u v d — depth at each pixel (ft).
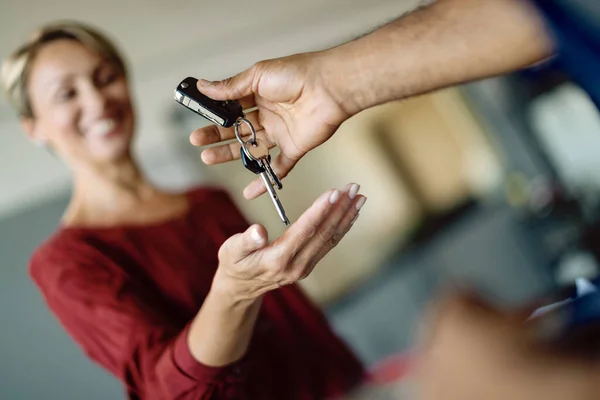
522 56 1.87
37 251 3.78
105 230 3.81
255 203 7.50
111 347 3.32
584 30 1.36
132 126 4.17
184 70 7.42
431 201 9.38
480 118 9.57
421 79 2.07
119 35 6.87
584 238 8.69
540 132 9.20
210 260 3.92
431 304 1.56
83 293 3.44
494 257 9.48
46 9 6.29
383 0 8.89
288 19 8.03
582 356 1.21
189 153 7.31
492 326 1.31
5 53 6.22
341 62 2.16
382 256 8.63
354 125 8.75
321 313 4.25
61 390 6.31
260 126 2.40
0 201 6.35
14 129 6.31
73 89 3.94
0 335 6.19
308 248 2.15
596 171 8.73
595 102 1.41
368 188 8.80
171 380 2.81
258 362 3.59
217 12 7.39
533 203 9.32
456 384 1.25
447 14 2.01
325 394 3.82
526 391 1.19
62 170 6.59
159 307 3.54
